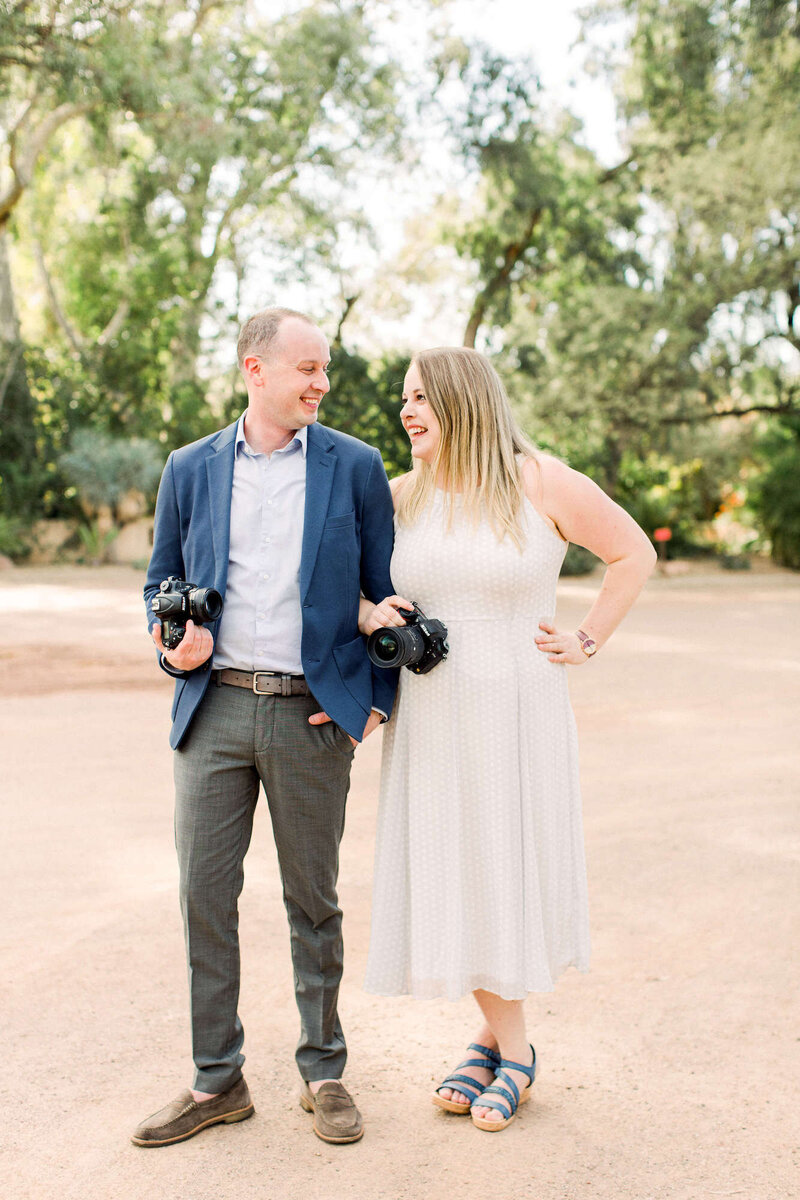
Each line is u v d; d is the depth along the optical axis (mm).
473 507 2525
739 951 3451
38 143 20562
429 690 2502
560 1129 2436
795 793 5559
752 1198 2156
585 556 25297
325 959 2521
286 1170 2283
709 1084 2627
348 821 5070
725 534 31953
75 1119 2484
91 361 27125
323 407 19875
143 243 25641
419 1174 2264
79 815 5082
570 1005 3082
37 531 25609
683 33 21188
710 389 25250
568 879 2594
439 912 2510
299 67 20281
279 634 2426
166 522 2615
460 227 24438
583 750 6656
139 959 3400
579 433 24266
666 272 24188
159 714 7738
